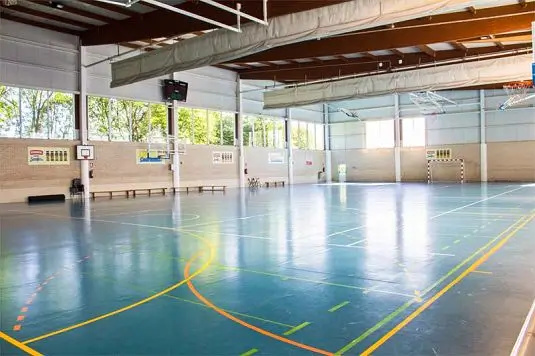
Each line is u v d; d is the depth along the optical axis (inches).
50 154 717.3
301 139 1269.7
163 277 215.8
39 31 697.0
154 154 872.9
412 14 379.9
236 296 182.9
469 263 233.8
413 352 126.1
